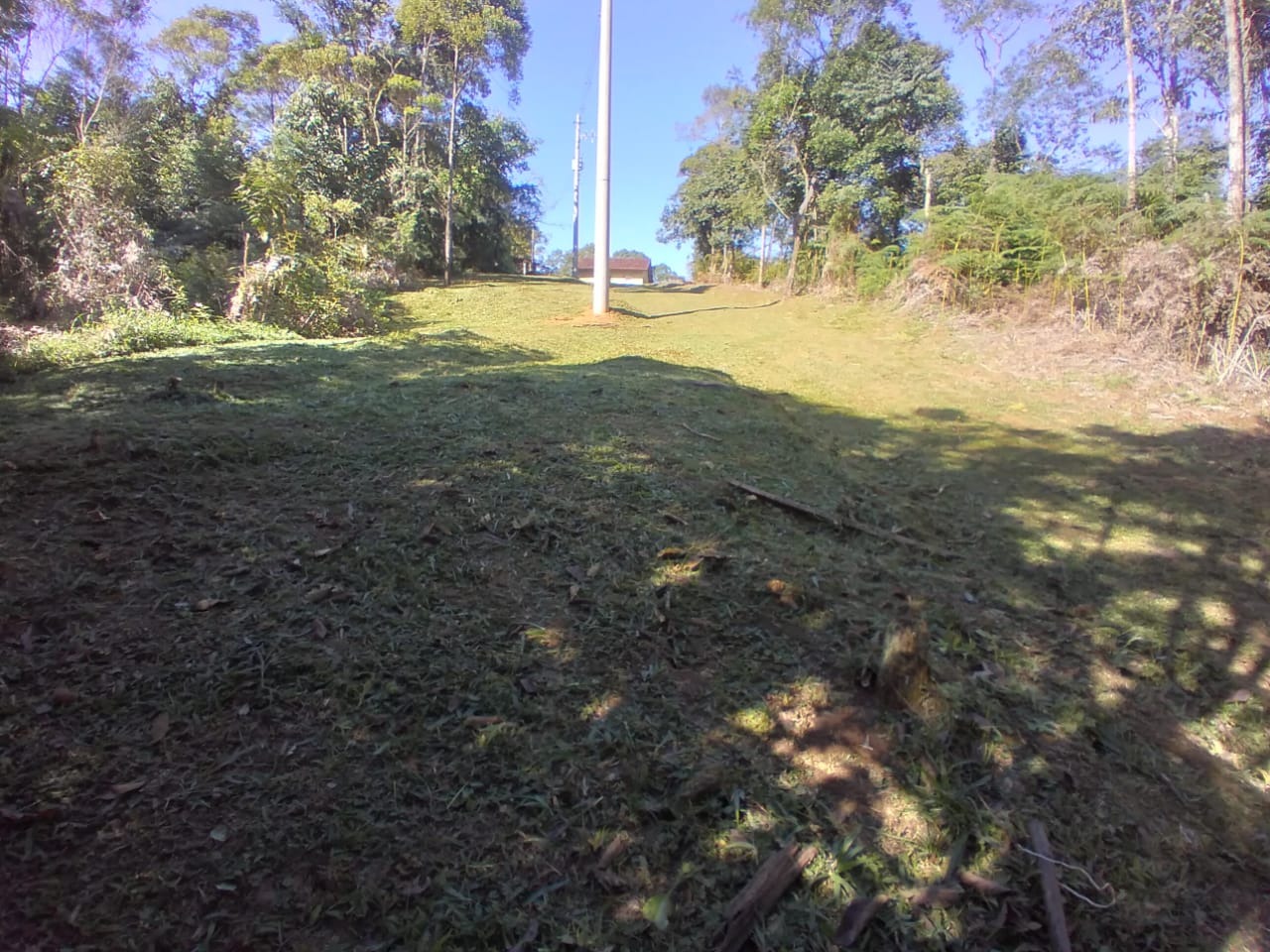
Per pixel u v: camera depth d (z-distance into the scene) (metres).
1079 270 9.49
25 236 10.12
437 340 9.49
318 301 10.00
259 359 6.51
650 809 1.73
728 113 23.66
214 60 21.23
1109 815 1.91
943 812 1.82
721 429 5.07
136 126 18.70
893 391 7.57
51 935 1.32
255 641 2.16
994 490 4.67
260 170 11.09
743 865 1.62
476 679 2.10
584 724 1.99
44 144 12.28
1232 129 8.65
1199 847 1.86
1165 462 5.34
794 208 19.89
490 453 3.86
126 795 1.62
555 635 2.35
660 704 2.10
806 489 4.16
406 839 1.59
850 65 17.62
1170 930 1.61
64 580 2.37
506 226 27.41
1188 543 3.89
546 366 7.41
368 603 2.40
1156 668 2.65
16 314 9.31
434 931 1.40
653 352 9.45
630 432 4.56
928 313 11.77
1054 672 2.56
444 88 21.11
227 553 2.63
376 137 20.94
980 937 1.53
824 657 2.41
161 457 3.39
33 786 1.62
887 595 2.94
